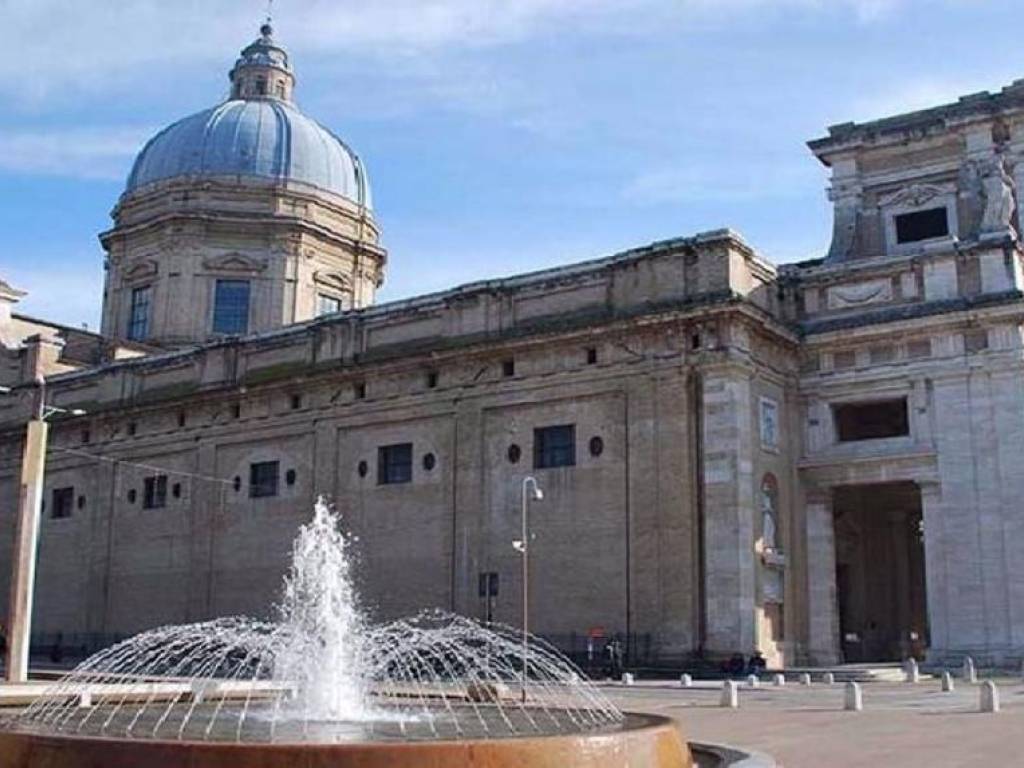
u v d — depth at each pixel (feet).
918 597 164.35
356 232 230.27
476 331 154.20
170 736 41.24
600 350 143.64
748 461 133.49
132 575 184.03
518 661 138.51
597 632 135.85
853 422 146.82
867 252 165.37
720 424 133.28
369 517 159.53
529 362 148.87
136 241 221.87
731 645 128.06
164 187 219.00
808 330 145.89
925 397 137.39
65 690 77.36
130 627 181.88
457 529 150.41
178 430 183.73
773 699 98.07
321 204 223.30
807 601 140.87
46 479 200.54
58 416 199.52
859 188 168.25
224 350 180.86
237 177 217.97
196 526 177.58
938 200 161.68
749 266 141.59
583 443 142.72
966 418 134.00
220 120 224.94
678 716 80.43
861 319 142.72
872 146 166.71
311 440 168.04
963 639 129.80
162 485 184.34
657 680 125.70
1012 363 131.85
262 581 168.35
